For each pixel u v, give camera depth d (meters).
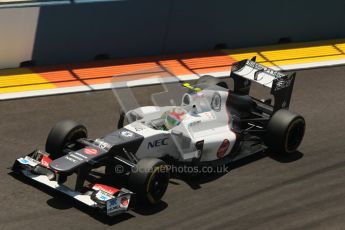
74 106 48.25
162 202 36.25
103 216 34.44
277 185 39.03
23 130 44.06
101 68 54.66
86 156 34.84
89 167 34.88
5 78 51.25
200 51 60.31
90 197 34.19
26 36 52.56
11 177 37.75
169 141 37.94
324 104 51.62
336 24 65.69
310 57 61.06
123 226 33.66
